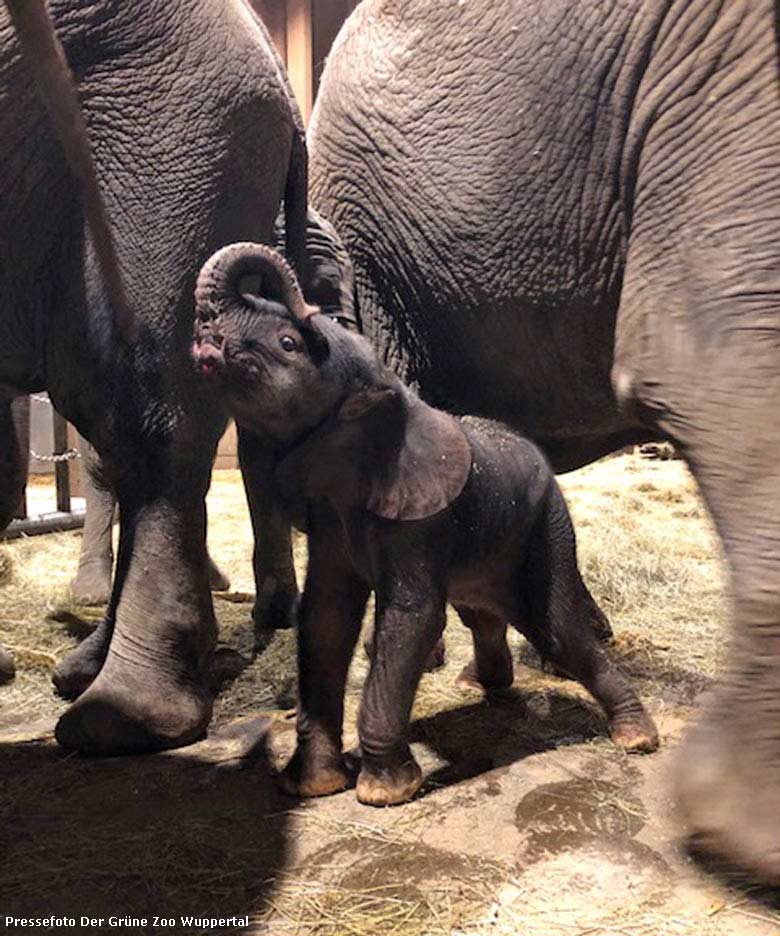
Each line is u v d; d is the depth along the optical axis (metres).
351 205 3.41
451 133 3.04
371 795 2.67
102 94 2.90
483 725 3.23
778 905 2.20
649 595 4.85
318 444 2.52
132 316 2.95
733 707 2.21
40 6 2.26
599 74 2.70
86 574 4.93
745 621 2.27
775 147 2.38
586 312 2.96
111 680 3.04
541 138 2.84
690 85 2.53
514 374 3.24
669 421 2.58
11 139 2.85
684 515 7.08
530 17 2.83
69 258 2.99
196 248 2.99
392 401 2.55
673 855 2.41
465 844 2.48
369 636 3.79
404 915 2.17
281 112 3.12
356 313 3.46
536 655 3.95
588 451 3.64
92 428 3.13
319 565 2.75
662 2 2.57
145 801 2.72
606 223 2.80
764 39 2.40
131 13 2.88
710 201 2.48
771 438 2.35
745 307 2.40
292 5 8.30
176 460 3.10
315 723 2.77
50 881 2.30
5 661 3.72
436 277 3.21
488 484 2.77
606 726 3.21
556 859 2.40
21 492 4.30
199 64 2.95
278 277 2.41
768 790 2.13
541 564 2.96
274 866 2.37
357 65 3.33
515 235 2.96
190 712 3.09
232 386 2.40
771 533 2.31
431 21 3.11
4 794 2.76
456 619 4.42
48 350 3.14
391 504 2.54
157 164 2.94
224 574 5.12
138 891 2.27
